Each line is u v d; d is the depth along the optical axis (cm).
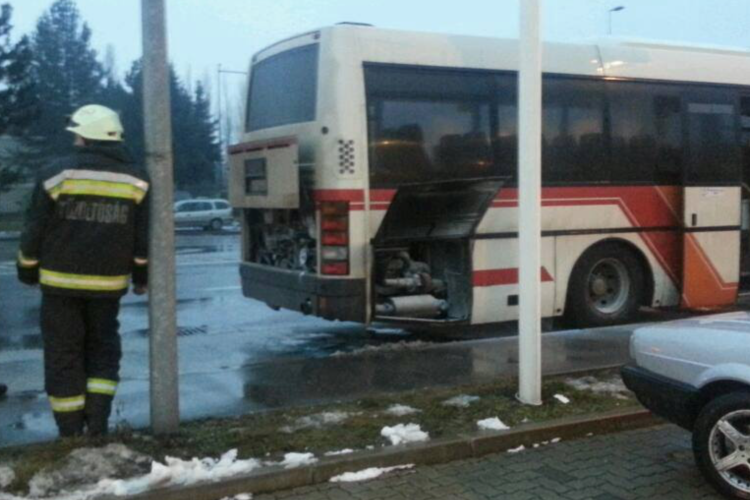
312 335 1001
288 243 923
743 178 1162
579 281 952
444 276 899
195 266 1945
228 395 660
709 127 1029
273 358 855
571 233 939
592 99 950
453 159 862
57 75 5831
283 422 577
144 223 527
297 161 817
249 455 511
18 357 868
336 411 607
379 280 855
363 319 820
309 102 845
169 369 538
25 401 646
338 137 807
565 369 748
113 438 523
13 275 1825
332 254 813
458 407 618
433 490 490
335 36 816
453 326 877
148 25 517
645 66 984
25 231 509
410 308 862
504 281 890
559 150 929
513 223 895
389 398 641
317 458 507
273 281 925
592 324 969
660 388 509
